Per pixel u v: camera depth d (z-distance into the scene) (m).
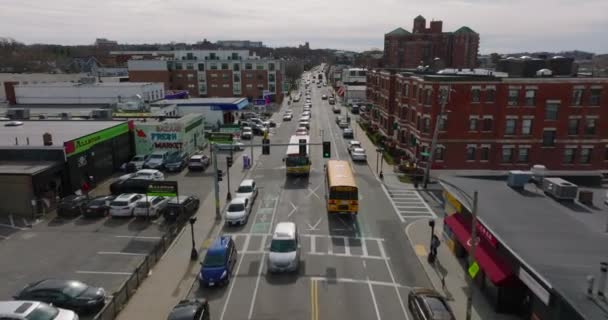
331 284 23.77
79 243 28.94
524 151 47.38
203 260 25.14
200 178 45.91
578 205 25.19
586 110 46.06
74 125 48.44
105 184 43.31
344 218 34.34
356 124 84.62
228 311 21.06
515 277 19.19
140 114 58.69
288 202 38.31
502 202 25.50
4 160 37.06
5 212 33.84
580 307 14.03
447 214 29.59
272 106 113.81
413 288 22.16
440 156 48.12
